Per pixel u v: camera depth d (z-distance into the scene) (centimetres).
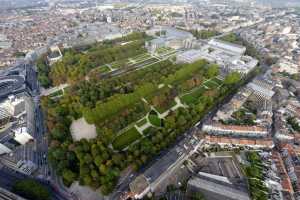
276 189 16750
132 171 18100
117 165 17762
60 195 16425
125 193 16100
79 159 18062
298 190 16800
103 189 15912
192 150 19488
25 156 19050
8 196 15012
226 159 19538
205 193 16275
